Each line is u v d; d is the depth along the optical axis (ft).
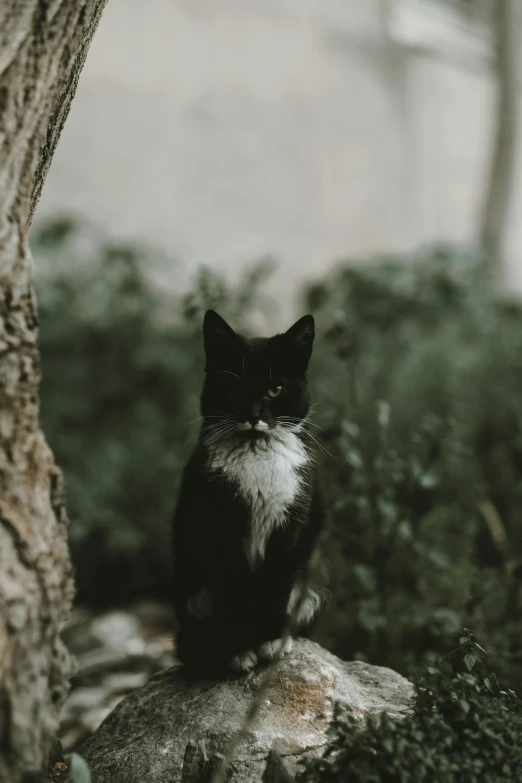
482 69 46.62
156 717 10.69
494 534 17.51
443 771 8.04
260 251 38.91
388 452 16.06
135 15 36.09
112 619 19.63
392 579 15.38
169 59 37.01
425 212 45.01
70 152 34.63
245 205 38.81
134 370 24.94
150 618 20.43
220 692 10.62
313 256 40.57
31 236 27.07
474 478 20.02
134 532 22.25
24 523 7.64
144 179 36.32
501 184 42.93
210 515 11.05
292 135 40.32
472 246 28.66
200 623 11.60
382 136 43.27
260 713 10.17
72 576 8.22
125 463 23.56
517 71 42.75
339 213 41.65
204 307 17.01
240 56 38.91
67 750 12.99
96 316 25.05
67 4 8.43
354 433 15.03
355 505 14.64
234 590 11.43
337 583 15.15
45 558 7.72
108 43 35.47
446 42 45.65
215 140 38.17
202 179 37.81
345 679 10.84
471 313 26.22
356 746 8.31
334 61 41.73
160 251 28.25
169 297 26.96
